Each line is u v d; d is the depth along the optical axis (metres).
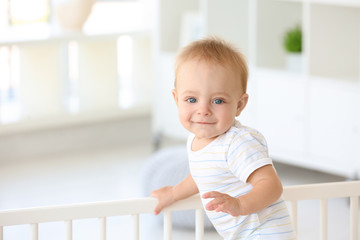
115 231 3.01
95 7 5.02
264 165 1.26
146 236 2.93
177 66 1.32
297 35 3.86
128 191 3.62
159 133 4.68
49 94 4.57
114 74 4.81
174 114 4.56
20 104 4.61
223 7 4.25
